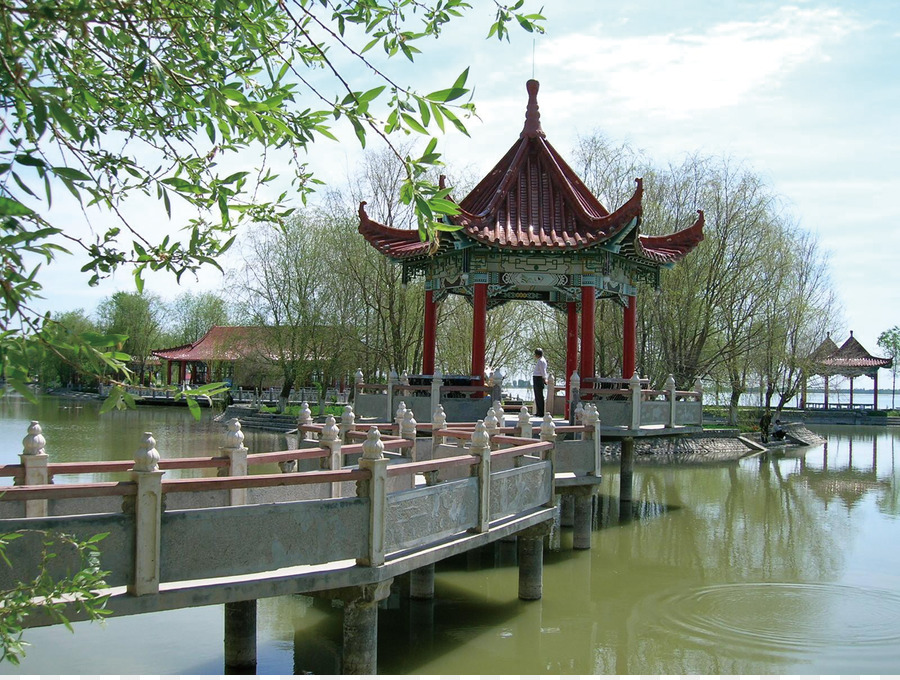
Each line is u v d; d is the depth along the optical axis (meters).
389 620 10.43
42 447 7.85
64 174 2.87
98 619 4.00
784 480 25.19
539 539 10.94
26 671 8.30
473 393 17.03
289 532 6.64
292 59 4.76
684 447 33.53
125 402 3.08
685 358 34.81
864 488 23.36
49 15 3.15
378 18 4.22
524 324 39.38
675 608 10.87
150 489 5.95
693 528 16.78
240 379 45.06
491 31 4.41
